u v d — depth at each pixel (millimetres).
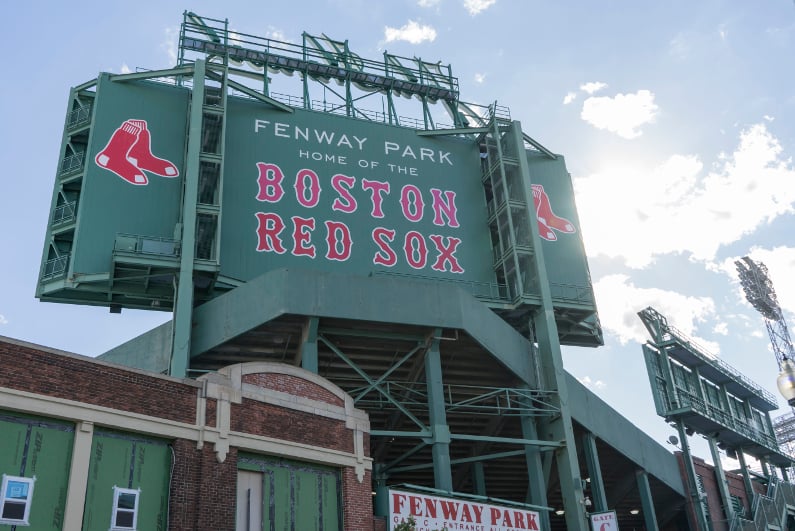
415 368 43750
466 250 52156
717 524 62656
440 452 38281
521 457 52188
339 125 53031
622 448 52969
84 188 44844
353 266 48500
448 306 40938
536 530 35719
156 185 46188
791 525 71625
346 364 43250
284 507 26125
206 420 24766
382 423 47438
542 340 48344
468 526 32812
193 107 46969
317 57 57062
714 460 66250
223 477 24531
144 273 43156
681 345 64625
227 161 48531
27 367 21375
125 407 23078
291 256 47344
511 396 46406
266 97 51156
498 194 53781
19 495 20453
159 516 23078
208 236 45031
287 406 27188
